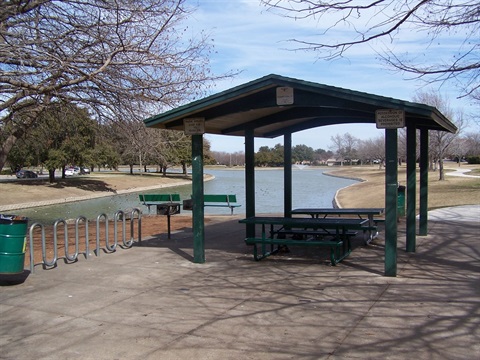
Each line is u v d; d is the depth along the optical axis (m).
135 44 10.80
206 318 5.64
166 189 46.31
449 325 5.17
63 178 45.81
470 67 7.00
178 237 12.07
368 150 106.88
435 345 4.64
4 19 10.24
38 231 15.47
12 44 9.39
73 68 9.95
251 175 10.10
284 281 7.25
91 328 5.40
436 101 37.41
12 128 13.35
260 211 22.55
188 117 8.49
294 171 100.25
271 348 4.70
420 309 5.73
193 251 9.38
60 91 10.83
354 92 7.03
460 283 6.89
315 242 8.26
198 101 8.01
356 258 8.87
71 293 6.84
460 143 58.88
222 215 17.41
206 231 12.92
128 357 4.59
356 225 8.30
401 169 66.31
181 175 65.81
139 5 10.87
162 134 14.01
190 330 5.25
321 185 48.69
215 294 6.64
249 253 9.62
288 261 8.74
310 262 8.61
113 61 10.91
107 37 10.88
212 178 65.81
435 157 41.75
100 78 10.53
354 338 4.88
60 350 4.79
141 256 9.47
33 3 10.34
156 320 5.61
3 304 6.33
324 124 10.98
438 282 6.97
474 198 22.16
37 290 7.00
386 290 6.59
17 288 7.12
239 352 4.62
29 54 9.48
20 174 57.72
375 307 5.85
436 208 17.64
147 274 7.92
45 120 13.54
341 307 5.89
